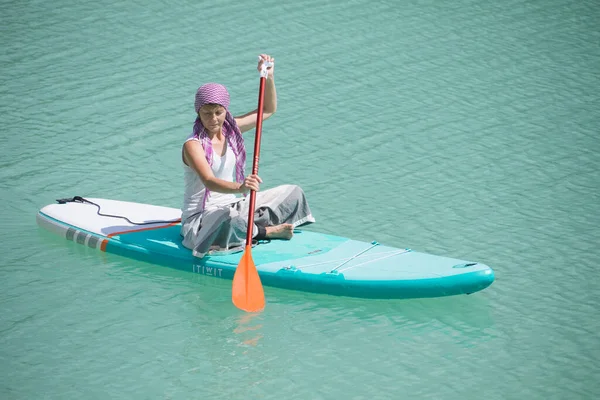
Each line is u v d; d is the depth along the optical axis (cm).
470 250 2547
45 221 2667
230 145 2389
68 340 2052
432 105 3725
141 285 2342
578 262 2469
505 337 2067
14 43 4219
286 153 3281
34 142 3331
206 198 2384
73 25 4447
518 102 3766
